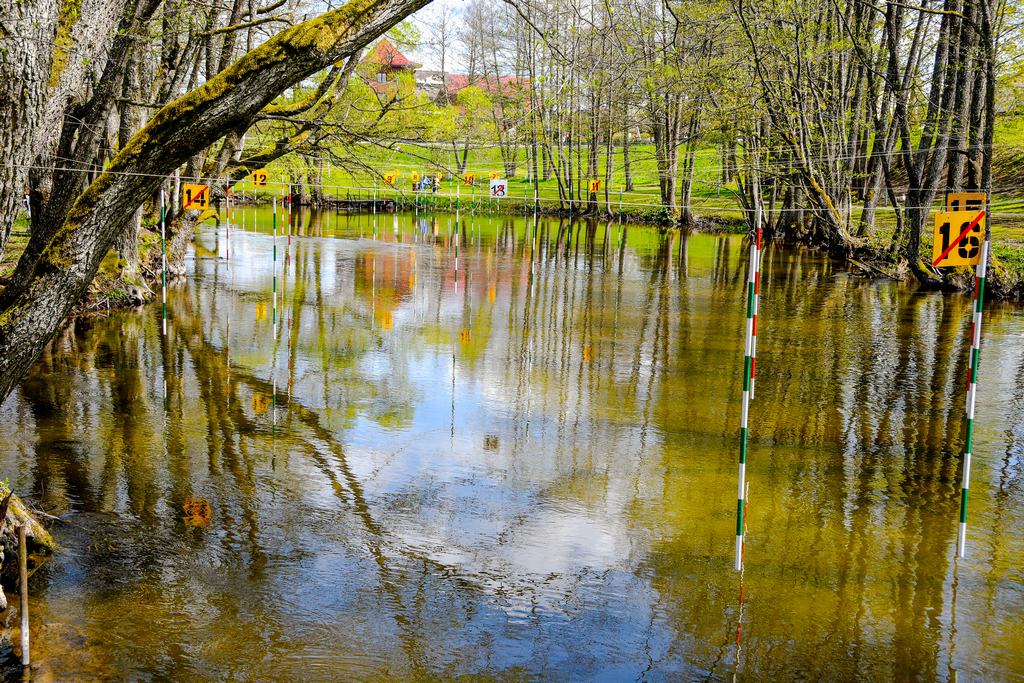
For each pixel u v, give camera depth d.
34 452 9.17
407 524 7.70
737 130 32.72
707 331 16.14
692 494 8.44
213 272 22.53
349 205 51.69
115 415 10.52
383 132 18.33
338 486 8.53
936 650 5.83
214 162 21.45
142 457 9.15
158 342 14.41
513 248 30.50
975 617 6.25
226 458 9.20
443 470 9.00
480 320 16.73
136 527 7.49
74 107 12.15
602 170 66.00
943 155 22.45
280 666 5.55
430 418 10.69
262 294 19.27
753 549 7.27
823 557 7.14
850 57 31.36
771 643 5.91
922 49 28.09
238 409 10.88
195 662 5.56
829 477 8.90
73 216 6.58
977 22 21.02
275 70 6.14
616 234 38.16
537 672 5.57
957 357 14.21
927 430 10.40
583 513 7.99
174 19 14.62
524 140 61.44
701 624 6.14
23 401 10.99
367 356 13.66
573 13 11.09
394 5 6.21
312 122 14.05
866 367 13.45
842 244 28.55
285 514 7.86
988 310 19.22
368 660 5.66
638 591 6.59
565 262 26.52
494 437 10.03
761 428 10.43
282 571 6.81
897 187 35.66
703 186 53.88
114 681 5.31
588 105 57.03
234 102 6.22
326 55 6.14
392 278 22.02
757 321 17.22
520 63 53.56
